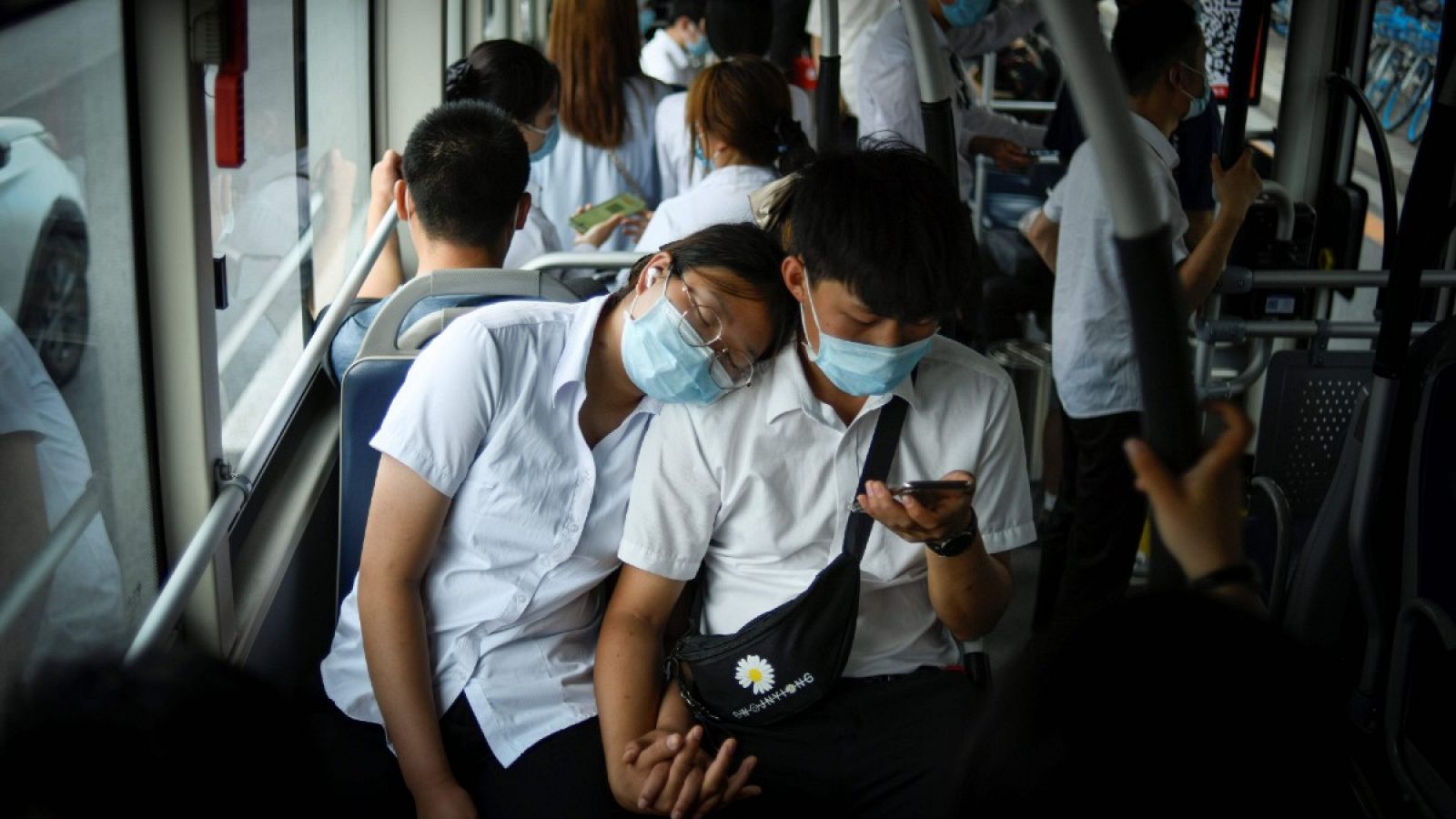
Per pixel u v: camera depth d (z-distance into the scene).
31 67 1.50
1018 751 0.89
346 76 3.42
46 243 1.58
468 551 1.91
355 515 2.11
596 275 3.62
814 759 1.83
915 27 2.09
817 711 1.87
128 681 0.89
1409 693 2.12
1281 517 2.68
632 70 4.16
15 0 1.42
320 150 3.10
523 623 1.94
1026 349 4.31
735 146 3.39
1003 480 1.95
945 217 1.64
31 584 1.55
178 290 1.86
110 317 1.77
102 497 1.76
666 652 2.04
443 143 2.43
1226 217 2.93
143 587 1.91
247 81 2.40
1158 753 0.84
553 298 2.29
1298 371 3.09
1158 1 3.02
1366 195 3.57
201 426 1.91
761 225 2.02
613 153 4.18
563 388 1.88
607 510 1.95
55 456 1.62
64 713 0.87
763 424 1.86
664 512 1.89
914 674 1.94
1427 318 3.44
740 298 1.77
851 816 1.84
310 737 0.97
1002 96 5.82
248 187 2.41
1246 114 2.94
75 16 1.60
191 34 1.76
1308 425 3.12
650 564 1.89
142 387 1.87
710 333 1.77
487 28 5.39
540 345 1.89
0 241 1.47
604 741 1.82
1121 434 3.10
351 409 2.08
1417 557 2.10
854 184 1.65
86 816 0.84
